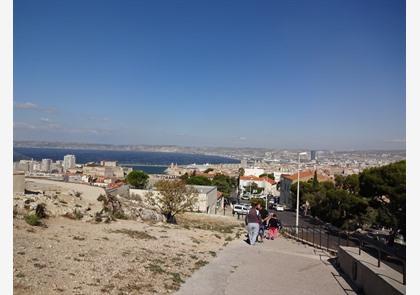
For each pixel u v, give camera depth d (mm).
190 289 8734
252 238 16094
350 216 36781
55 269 8453
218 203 72438
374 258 10156
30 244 10297
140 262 10352
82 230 13953
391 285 7426
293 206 78188
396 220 29047
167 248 13016
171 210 32375
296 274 10984
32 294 6832
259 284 9617
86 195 21812
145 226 17922
